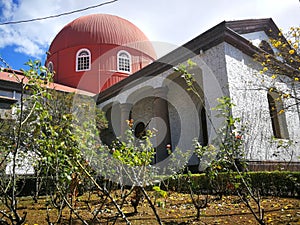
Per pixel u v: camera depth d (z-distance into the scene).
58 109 7.36
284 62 10.69
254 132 10.98
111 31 24.34
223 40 11.21
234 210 5.64
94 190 7.59
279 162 11.15
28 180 9.38
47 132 3.03
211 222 4.70
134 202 5.71
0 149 4.95
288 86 13.55
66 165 2.77
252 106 11.38
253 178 7.72
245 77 11.54
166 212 5.79
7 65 3.11
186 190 8.53
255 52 12.28
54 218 5.31
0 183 4.75
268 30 14.21
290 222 4.32
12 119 6.32
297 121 13.78
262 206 5.86
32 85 3.10
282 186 7.13
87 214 5.66
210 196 7.59
